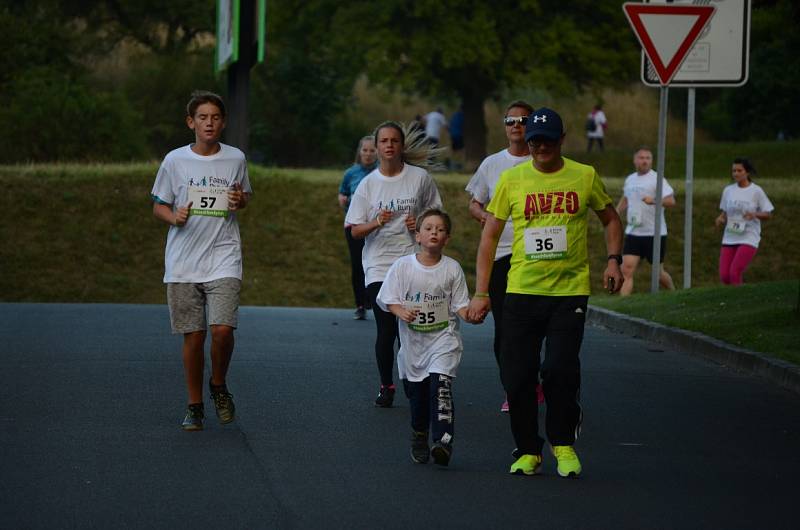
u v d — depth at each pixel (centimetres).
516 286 1872
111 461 1880
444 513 1630
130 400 2398
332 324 3850
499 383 2769
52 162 8069
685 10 4147
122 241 6194
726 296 4028
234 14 6550
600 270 6266
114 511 1591
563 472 1859
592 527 1578
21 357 2920
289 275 6031
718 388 2777
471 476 1858
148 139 10669
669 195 4672
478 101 11769
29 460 1869
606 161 11375
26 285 5825
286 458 1939
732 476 1903
